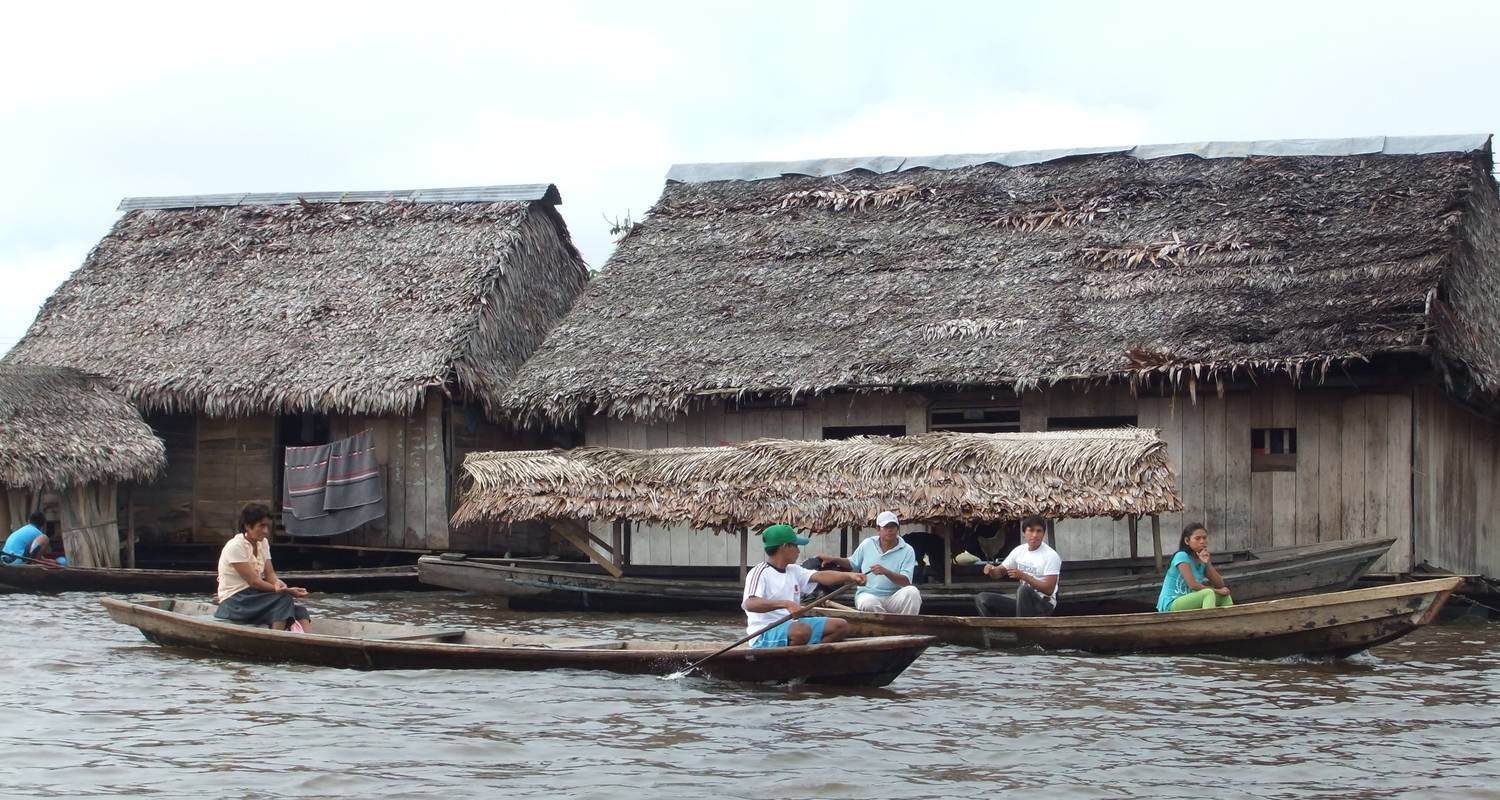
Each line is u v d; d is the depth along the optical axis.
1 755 9.56
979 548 18.02
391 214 24.67
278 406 21.61
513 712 10.79
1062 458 16.12
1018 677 12.27
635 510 17.19
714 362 20.34
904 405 19.86
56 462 19.98
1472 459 19.89
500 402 21.44
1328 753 9.79
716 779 9.10
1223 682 12.08
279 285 23.77
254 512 13.48
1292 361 17.39
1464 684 12.12
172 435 23.09
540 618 17.12
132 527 22.38
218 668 12.54
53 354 23.39
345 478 21.86
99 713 10.77
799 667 11.65
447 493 21.75
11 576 18.70
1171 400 18.81
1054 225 21.75
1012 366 18.77
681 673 11.95
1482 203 20.77
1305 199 20.66
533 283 24.36
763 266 22.42
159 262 24.95
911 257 21.88
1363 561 16.31
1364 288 18.30
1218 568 15.69
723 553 20.50
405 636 13.46
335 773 9.15
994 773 9.29
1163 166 22.44
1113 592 15.83
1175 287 19.66
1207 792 8.92
